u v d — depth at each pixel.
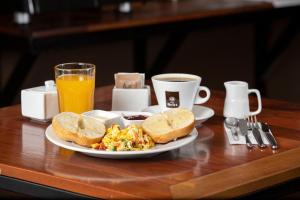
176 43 4.03
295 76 4.73
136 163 1.63
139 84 2.06
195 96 1.93
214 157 1.67
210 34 4.39
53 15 3.84
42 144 1.79
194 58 4.34
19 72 3.47
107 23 3.57
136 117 1.81
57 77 1.92
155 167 1.60
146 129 1.68
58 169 1.60
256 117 2.01
